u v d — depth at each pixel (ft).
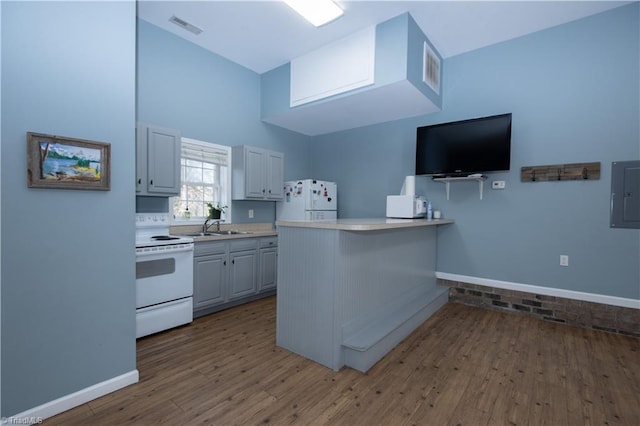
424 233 11.66
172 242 9.16
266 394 6.11
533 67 10.73
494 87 11.50
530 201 10.78
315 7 9.24
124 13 6.19
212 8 9.77
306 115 13.69
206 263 10.42
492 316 10.75
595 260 9.70
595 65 9.67
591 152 9.71
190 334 9.03
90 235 5.80
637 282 9.10
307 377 6.73
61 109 5.38
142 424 5.24
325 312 7.18
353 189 15.67
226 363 7.32
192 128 11.97
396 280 9.66
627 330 9.17
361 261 7.85
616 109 9.36
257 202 14.62
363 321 7.97
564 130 10.14
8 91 4.84
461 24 10.33
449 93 12.53
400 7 9.46
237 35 11.28
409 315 9.05
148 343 8.39
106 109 5.95
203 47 12.20
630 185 9.16
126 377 6.31
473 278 11.97
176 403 5.81
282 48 12.11
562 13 9.67
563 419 5.43
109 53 5.99
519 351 8.06
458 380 6.66
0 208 4.81
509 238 11.21
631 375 6.91
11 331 4.96
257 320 10.19
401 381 6.60
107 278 6.04
